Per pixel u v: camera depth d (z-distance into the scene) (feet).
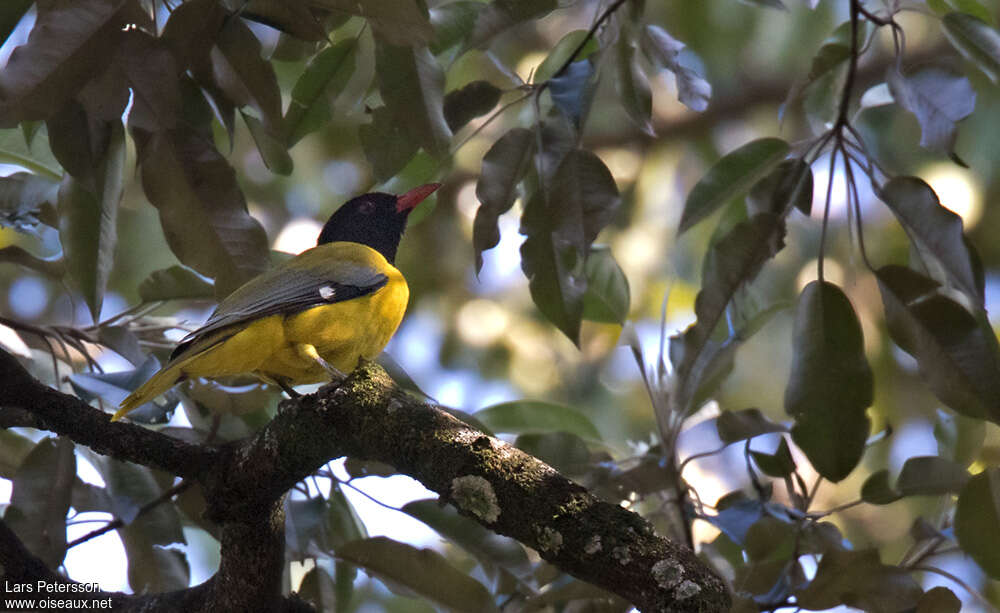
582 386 59.31
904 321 29.99
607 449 38.45
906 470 31.24
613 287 36.01
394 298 32.04
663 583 20.13
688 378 32.99
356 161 62.64
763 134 66.44
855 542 54.19
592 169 28.66
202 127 28.02
